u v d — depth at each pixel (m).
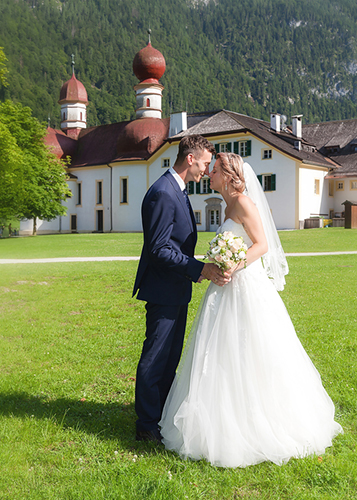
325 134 51.44
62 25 192.50
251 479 3.24
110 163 50.53
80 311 9.21
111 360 6.00
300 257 19.97
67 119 60.03
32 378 5.29
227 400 3.50
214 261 3.57
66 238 35.62
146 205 3.69
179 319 4.02
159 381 4.07
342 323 7.74
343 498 2.99
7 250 24.94
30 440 3.76
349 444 3.68
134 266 16.45
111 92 179.00
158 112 53.25
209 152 3.80
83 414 4.33
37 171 43.66
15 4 171.88
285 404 3.56
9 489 3.09
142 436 3.79
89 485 3.10
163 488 3.03
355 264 17.14
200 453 3.49
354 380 5.01
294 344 3.81
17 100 129.25
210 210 44.56
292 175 40.12
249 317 3.62
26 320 8.48
